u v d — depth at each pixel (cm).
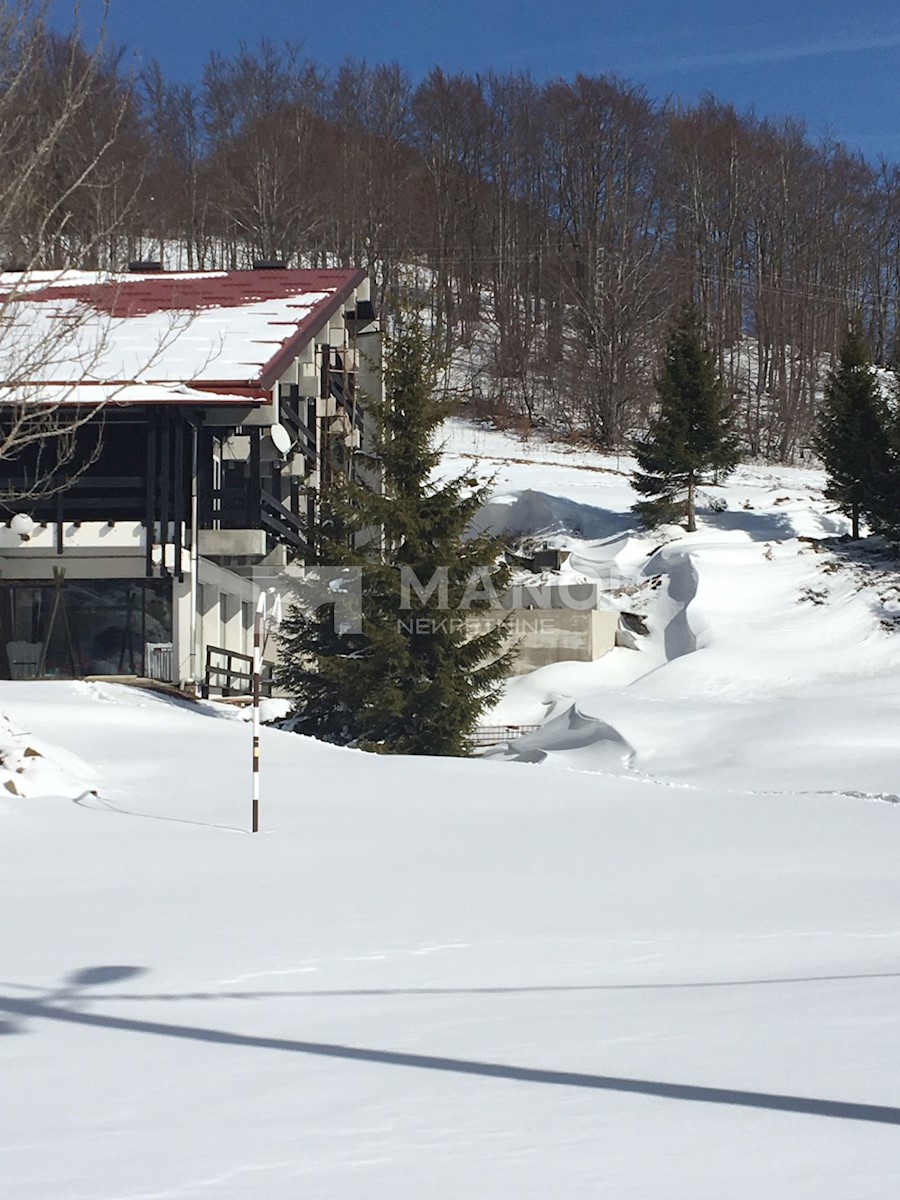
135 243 4481
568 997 595
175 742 1975
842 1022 511
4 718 1684
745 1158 347
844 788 2245
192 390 2753
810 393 7881
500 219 8606
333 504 2906
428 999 602
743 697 3456
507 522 5212
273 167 7438
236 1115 416
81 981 656
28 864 1102
